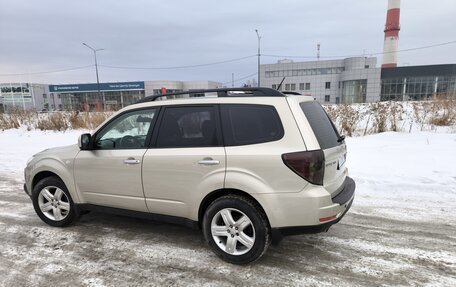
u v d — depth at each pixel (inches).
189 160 136.3
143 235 166.2
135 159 148.9
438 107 488.7
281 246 150.9
